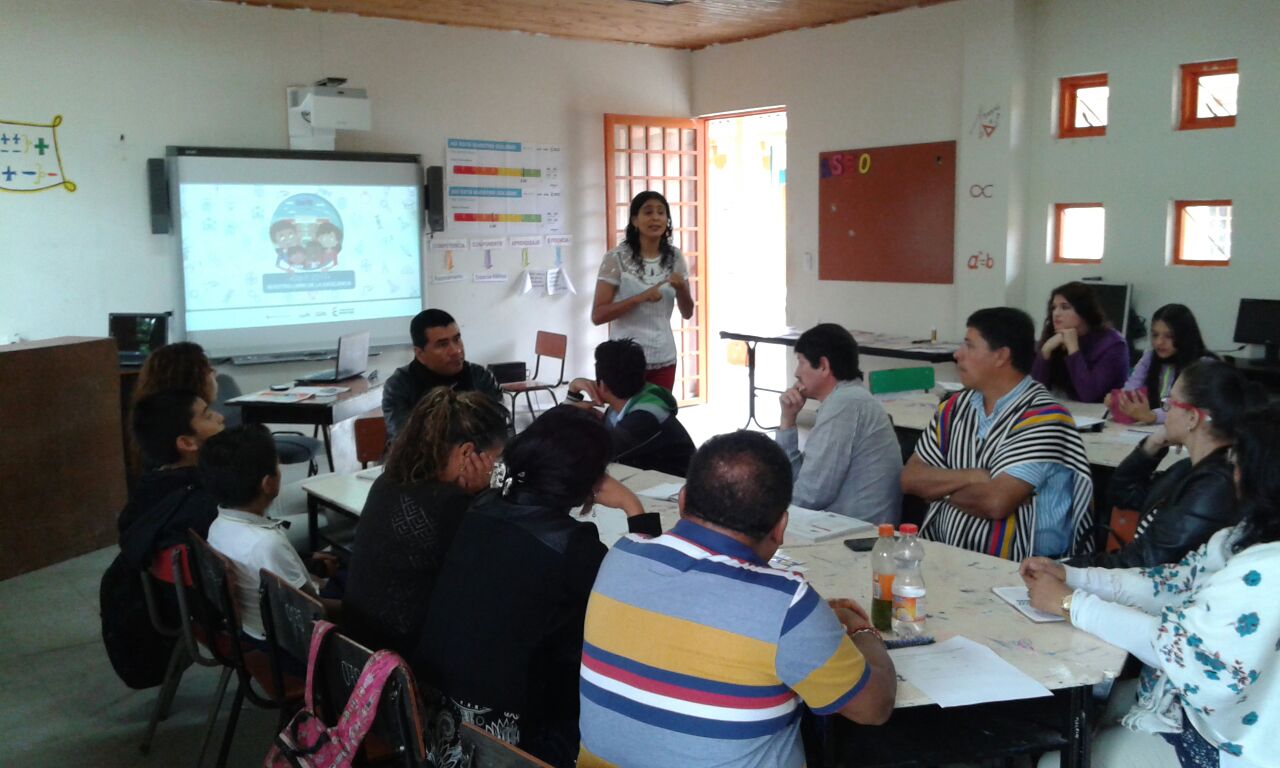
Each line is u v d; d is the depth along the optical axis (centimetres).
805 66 728
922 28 652
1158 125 566
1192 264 566
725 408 825
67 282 565
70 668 345
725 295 1005
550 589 183
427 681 192
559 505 192
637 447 340
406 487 214
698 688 145
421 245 688
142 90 578
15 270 548
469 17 664
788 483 156
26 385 431
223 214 606
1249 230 536
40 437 439
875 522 299
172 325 601
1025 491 258
